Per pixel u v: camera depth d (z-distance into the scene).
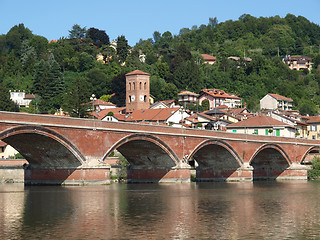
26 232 39.44
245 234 39.19
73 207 53.06
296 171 111.81
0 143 127.25
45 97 197.12
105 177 75.81
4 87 170.88
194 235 38.66
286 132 128.88
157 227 41.69
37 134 67.50
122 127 77.25
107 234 38.75
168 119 148.75
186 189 76.31
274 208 54.03
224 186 84.38
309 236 38.62
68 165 75.38
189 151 88.31
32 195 64.12
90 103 151.00
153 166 90.25
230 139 96.00
